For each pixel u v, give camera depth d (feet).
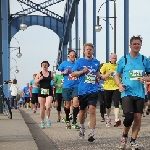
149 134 29.96
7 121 43.11
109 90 37.37
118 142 25.80
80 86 26.53
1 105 57.41
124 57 22.77
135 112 22.41
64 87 35.83
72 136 29.60
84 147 23.72
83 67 26.48
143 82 22.26
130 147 23.34
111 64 38.09
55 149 23.02
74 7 158.20
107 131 32.81
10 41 192.95
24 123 40.04
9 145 23.50
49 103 36.76
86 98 26.32
